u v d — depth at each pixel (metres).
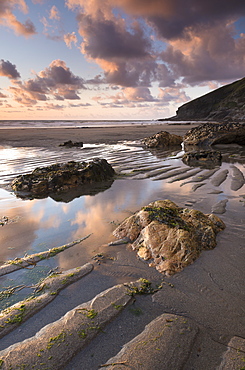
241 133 19.48
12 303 2.96
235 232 4.79
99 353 2.26
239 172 10.05
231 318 2.70
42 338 2.41
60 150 17.64
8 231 4.96
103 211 6.09
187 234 4.11
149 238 4.13
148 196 7.28
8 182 9.00
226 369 2.10
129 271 3.60
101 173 9.54
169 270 3.56
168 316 2.73
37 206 6.55
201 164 12.11
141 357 2.20
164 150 17.75
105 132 35.62
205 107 151.88
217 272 3.55
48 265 3.77
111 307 2.84
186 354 2.24
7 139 25.69
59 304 2.93
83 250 4.20
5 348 2.31
